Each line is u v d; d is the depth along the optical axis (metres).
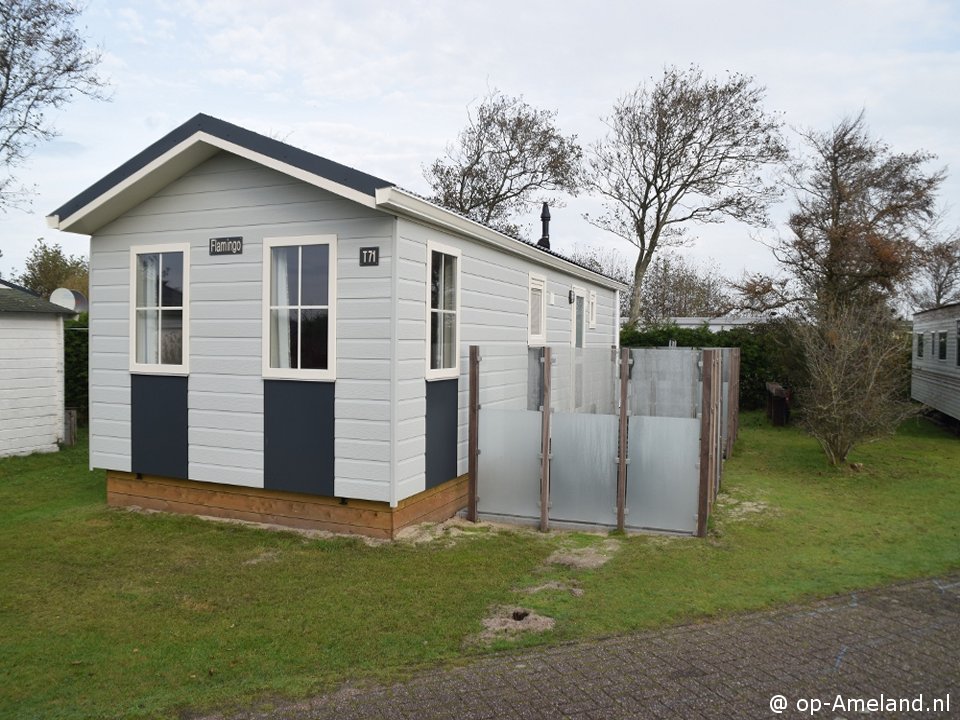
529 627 4.74
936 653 4.39
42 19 16.11
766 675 4.07
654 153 24.41
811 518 7.88
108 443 7.97
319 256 6.86
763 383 18.81
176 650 4.37
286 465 7.01
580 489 7.31
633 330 20.77
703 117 23.73
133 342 7.78
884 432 11.02
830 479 10.17
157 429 7.67
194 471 7.48
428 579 5.67
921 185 19.78
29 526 7.28
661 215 25.23
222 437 7.32
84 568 5.96
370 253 6.58
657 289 39.31
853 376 10.91
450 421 7.65
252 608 5.05
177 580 5.64
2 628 4.73
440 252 7.33
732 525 7.52
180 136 6.97
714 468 8.22
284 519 7.18
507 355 9.12
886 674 4.10
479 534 7.07
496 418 7.57
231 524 7.25
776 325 18.48
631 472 7.20
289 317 7.02
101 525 7.26
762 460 11.67
